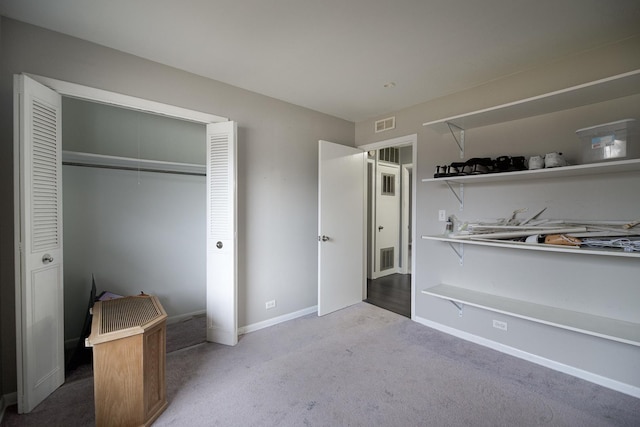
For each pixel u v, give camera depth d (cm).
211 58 224
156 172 315
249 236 287
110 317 170
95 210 282
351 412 174
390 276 519
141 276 307
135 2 161
